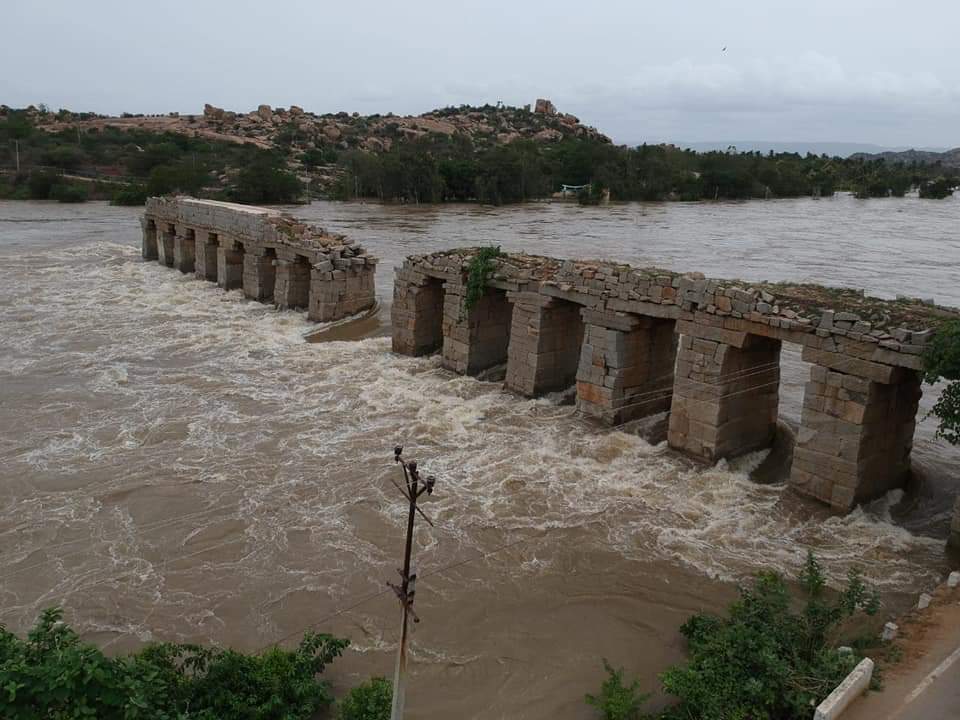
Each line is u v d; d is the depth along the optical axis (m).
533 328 27.95
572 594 17.12
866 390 18.88
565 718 13.55
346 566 18.12
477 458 23.70
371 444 24.84
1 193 110.62
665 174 134.75
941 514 20.30
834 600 16.48
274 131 193.75
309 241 41.03
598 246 67.25
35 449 24.33
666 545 18.95
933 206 126.44
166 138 155.88
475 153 160.50
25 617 16.22
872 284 48.34
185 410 27.72
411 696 14.07
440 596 17.03
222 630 15.91
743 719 11.79
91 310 42.97
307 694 12.96
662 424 25.95
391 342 35.69
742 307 21.27
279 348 35.75
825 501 20.08
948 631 13.82
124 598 16.92
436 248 64.62
